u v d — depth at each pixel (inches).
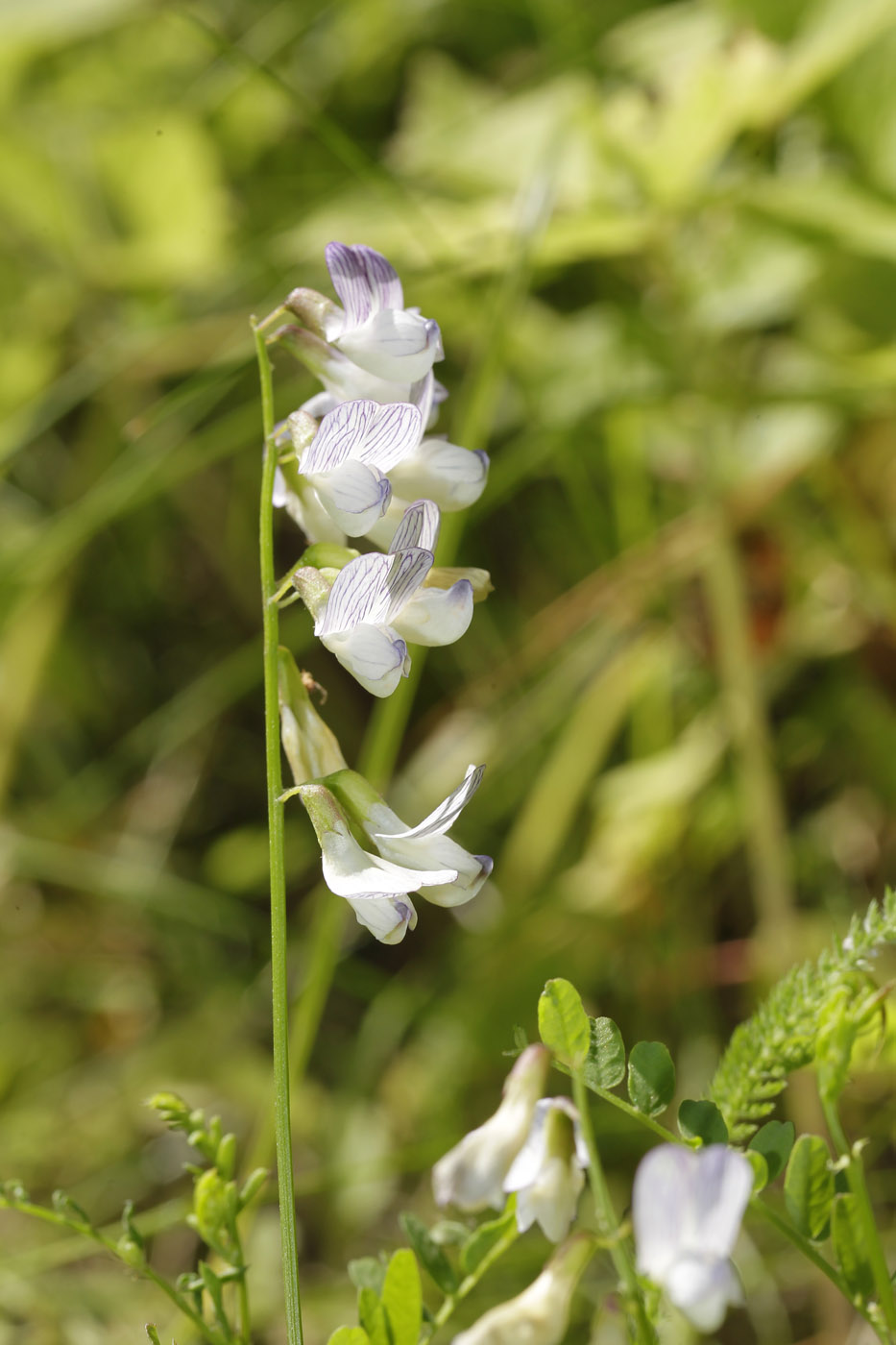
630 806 27.7
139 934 29.1
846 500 28.1
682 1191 15.4
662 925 26.9
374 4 33.8
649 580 28.1
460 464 16.9
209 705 30.8
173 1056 27.2
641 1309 15.8
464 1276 17.9
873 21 23.9
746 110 24.8
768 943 25.0
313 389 27.2
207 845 30.7
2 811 30.3
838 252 27.4
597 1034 16.6
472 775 16.2
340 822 16.4
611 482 30.8
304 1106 26.0
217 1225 17.1
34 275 32.0
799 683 28.8
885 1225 21.9
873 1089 22.2
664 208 26.1
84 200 31.3
